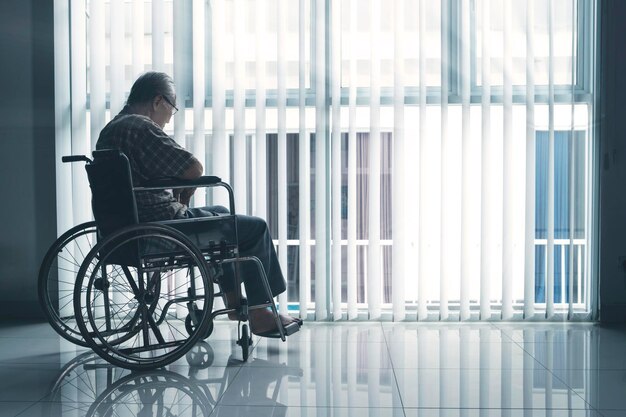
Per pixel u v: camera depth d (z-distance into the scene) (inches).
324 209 163.8
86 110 167.9
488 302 163.3
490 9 161.6
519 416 91.7
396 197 162.4
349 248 163.2
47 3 166.9
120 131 121.8
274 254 135.5
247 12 163.8
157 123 130.7
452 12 161.8
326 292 164.9
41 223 168.6
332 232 163.2
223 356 128.6
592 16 160.6
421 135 161.0
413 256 166.9
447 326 159.2
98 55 165.0
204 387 106.6
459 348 134.7
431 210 164.7
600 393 102.6
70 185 168.6
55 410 95.0
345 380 110.4
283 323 135.3
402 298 163.3
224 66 163.8
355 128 162.1
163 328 157.9
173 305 164.2
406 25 162.9
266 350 133.6
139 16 164.9
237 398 100.4
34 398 101.2
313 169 165.0
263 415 92.4
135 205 114.4
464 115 161.0
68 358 128.2
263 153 164.2
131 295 163.2
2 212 169.0
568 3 160.9
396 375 113.6
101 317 158.4
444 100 160.6
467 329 155.3
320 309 163.9
